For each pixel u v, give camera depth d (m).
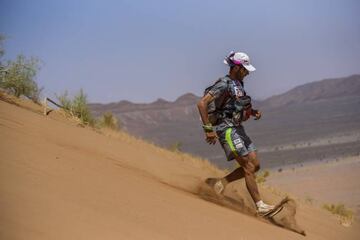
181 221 9.52
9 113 15.91
